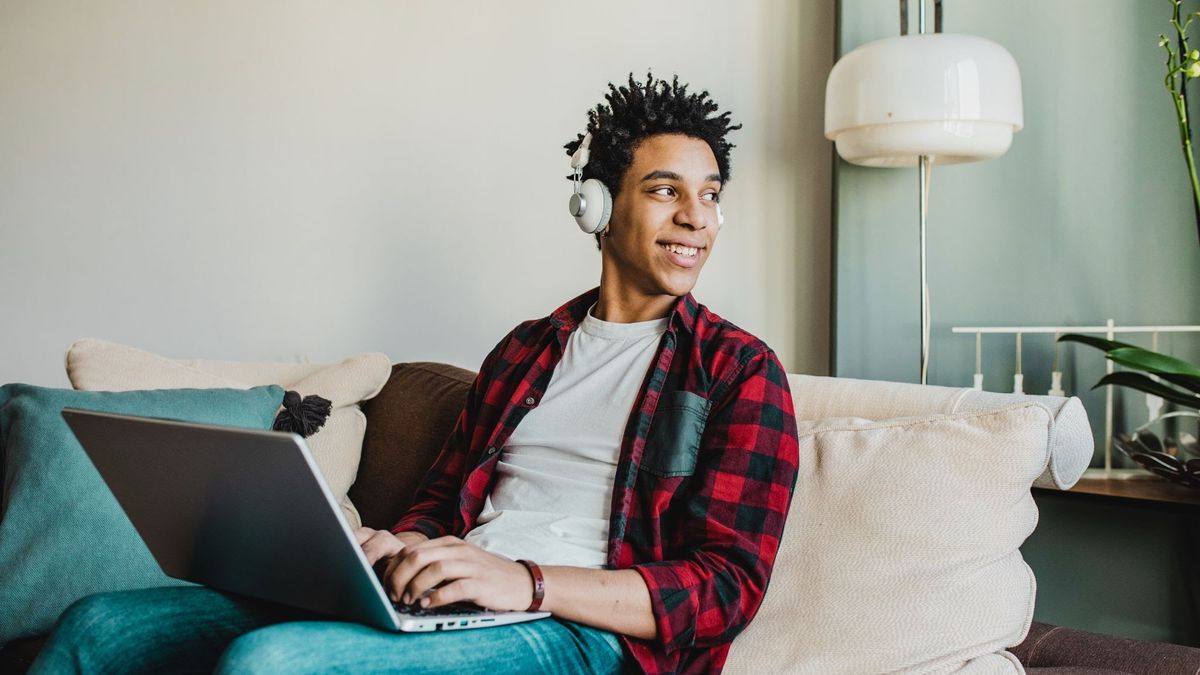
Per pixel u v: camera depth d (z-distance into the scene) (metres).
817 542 1.31
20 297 3.38
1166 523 2.27
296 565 1.05
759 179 2.53
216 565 1.17
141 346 3.25
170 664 1.15
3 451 1.80
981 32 2.33
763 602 1.32
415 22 2.86
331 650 1.00
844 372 2.40
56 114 3.33
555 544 1.30
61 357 3.35
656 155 1.43
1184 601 2.27
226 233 3.13
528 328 1.64
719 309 2.57
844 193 2.39
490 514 1.43
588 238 2.66
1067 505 2.35
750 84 2.53
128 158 3.25
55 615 1.64
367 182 2.93
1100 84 2.31
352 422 2.03
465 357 2.83
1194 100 2.28
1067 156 2.33
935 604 1.25
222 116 3.12
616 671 1.19
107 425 1.12
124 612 1.13
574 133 2.67
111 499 1.70
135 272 3.25
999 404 1.35
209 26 3.13
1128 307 2.32
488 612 1.11
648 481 1.31
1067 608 2.36
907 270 2.38
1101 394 2.32
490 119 2.77
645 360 1.43
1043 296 2.35
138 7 3.22
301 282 3.03
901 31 2.17
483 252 2.80
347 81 2.95
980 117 1.93
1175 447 2.21
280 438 0.93
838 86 2.04
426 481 1.63
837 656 1.26
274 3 3.04
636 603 1.16
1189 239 2.31
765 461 1.26
